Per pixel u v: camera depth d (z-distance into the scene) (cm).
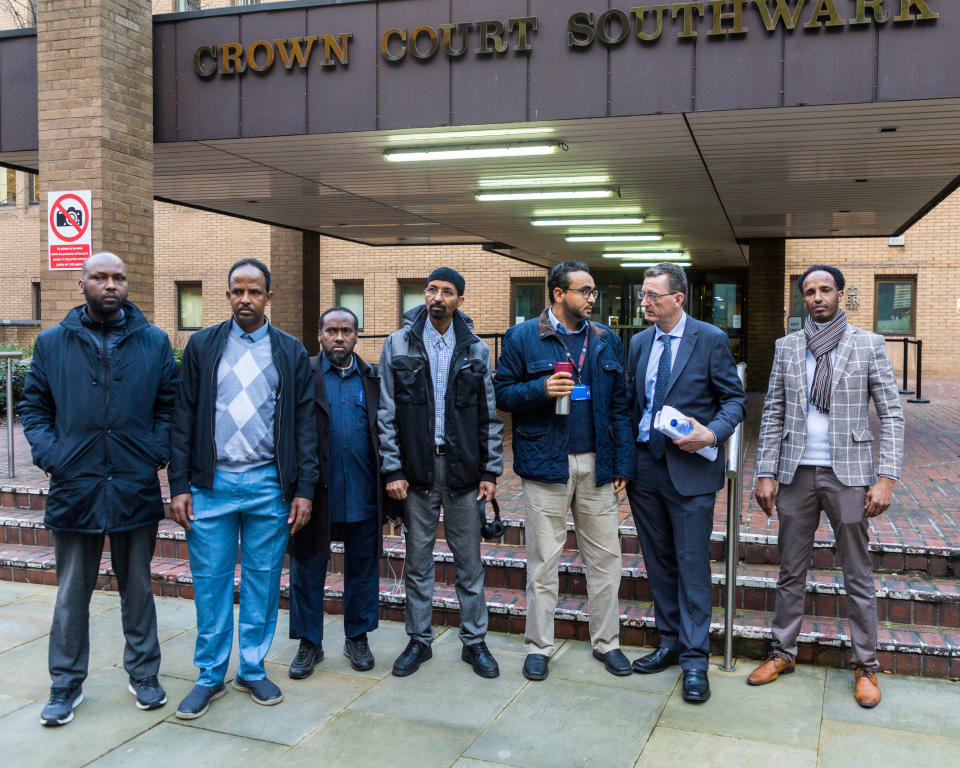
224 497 353
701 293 1897
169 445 355
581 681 379
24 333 1911
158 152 800
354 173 903
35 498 591
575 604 441
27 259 2102
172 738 327
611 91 634
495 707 353
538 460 378
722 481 377
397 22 676
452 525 392
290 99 707
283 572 493
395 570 489
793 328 1401
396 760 308
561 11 639
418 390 383
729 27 604
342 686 375
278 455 354
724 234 1384
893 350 1766
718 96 612
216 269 1995
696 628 367
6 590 511
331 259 2000
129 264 709
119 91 695
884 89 579
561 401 367
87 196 681
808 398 365
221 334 354
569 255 1736
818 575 434
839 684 372
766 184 939
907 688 366
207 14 718
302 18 698
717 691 366
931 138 712
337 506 386
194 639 434
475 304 1947
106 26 679
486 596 454
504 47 651
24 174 2086
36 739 326
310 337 1417
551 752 314
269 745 321
